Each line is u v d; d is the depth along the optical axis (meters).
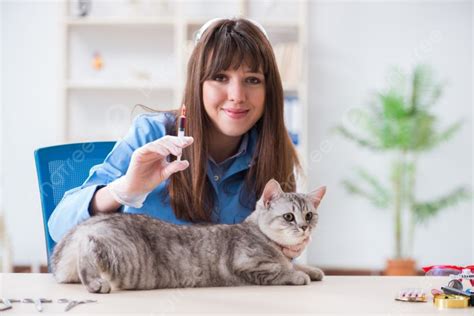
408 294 1.29
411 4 5.20
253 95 1.75
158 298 1.29
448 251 5.24
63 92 4.88
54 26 5.19
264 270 1.52
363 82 5.20
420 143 4.80
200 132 1.78
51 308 1.17
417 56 5.20
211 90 1.74
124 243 1.40
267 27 4.99
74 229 1.50
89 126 5.05
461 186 5.22
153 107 5.05
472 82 5.21
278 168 1.90
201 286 1.50
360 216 5.23
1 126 5.18
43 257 5.16
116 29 5.07
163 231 1.50
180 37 4.79
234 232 1.58
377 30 5.20
